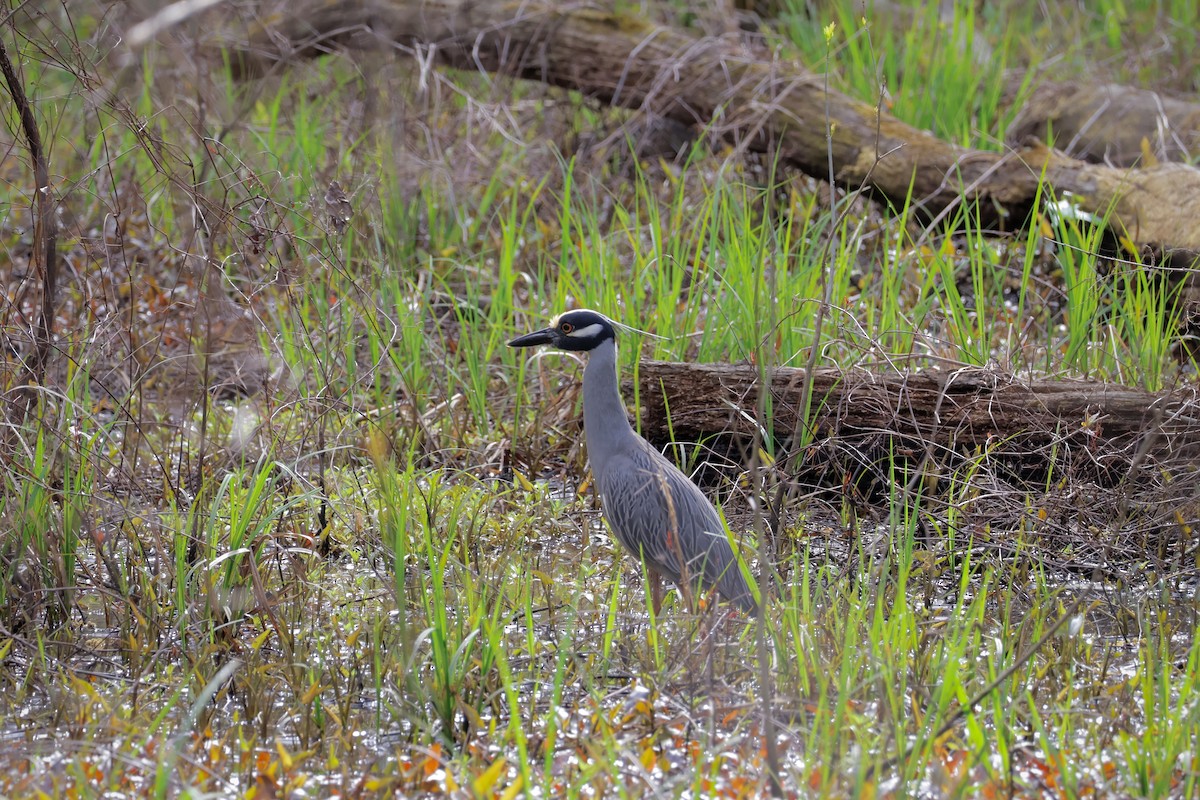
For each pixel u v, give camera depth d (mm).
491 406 13727
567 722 7926
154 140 11055
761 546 7023
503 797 6402
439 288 15531
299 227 14172
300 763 7398
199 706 7180
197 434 12328
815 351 9992
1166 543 10922
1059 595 10188
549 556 11031
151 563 10180
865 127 16312
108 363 13086
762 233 13039
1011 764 7277
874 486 11891
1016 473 11727
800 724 7777
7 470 9219
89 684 7914
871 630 8164
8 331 10828
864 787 6367
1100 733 7820
